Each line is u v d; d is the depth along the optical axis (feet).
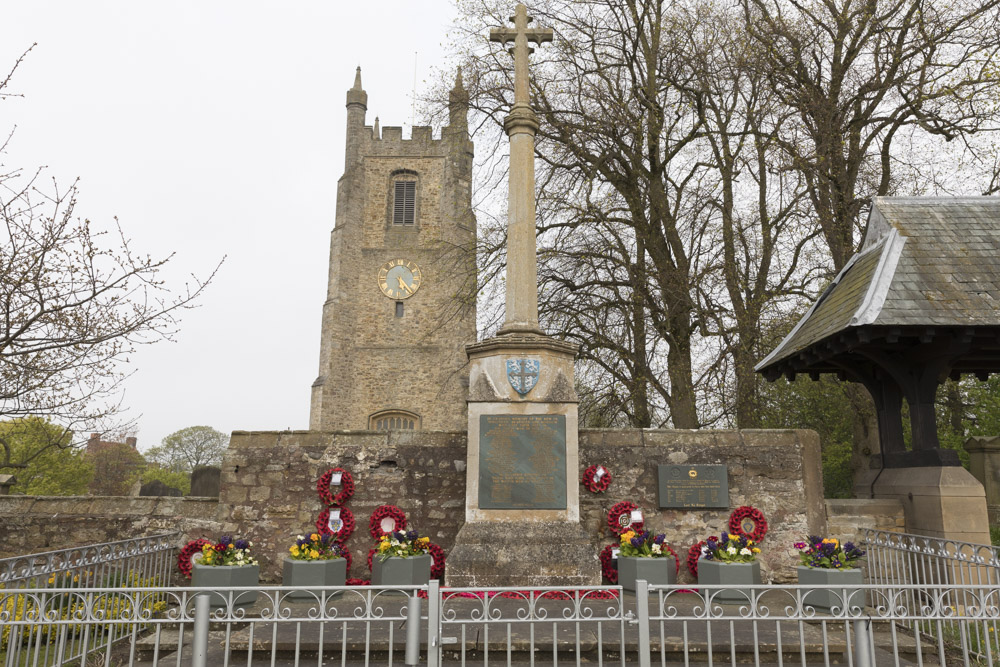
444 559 28.14
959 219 30.96
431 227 123.54
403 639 18.31
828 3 46.42
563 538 24.97
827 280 45.68
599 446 29.58
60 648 14.93
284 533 29.04
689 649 18.20
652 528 28.78
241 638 18.99
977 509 26.43
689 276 44.57
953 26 42.27
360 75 129.18
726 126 47.62
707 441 29.63
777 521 28.84
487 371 26.81
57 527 29.99
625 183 48.78
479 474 25.79
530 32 29.55
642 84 49.47
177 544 28.12
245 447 29.81
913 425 28.68
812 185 45.39
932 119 43.68
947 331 26.16
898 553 24.84
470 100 50.29
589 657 18.25
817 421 76.33
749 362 43.88
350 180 123.65
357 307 120.57
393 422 116.57
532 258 27.78
